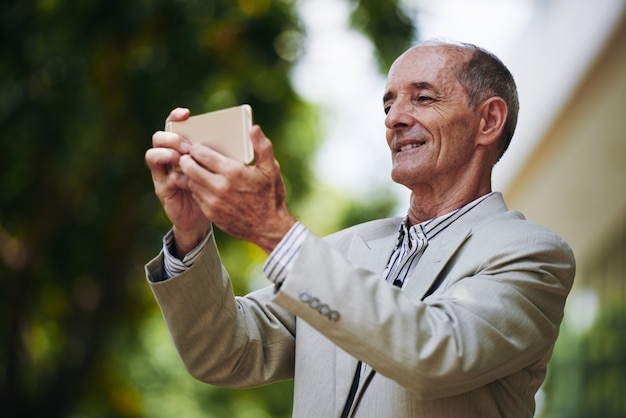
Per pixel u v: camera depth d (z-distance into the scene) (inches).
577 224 349.1
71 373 340.2
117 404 379.2
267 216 79.4
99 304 340.2
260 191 78.7
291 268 78.6
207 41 308.8
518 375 88.3
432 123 96.3
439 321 79.9
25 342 349.4
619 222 313.7
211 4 306.3
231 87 317.4
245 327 95.6
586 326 335.0
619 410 297.6
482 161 98.5
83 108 307.9
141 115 312.8
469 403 84.5
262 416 491.5
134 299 362.9
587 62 266.4
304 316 78.4
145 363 462.6
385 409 84.4
